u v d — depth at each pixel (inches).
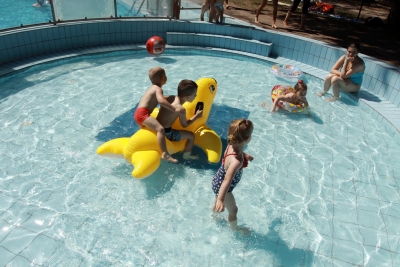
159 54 320.2
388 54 341.1
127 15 370.9
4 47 272.8
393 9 458.0
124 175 166.2
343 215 150.9
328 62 307.9
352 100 262.4
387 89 256.4
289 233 139.9
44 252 124.4
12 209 142.1
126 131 202.5
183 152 184.2
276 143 201.2
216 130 210.4
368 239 138.8
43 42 298.8
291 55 335.6
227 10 470.6
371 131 221.3
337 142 206.2
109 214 143.2
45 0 416.8
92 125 206.7
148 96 166.9
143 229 137.3
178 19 367.2
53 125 203.8
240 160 123.2
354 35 404.2
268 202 156.0
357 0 718.5
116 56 326.0
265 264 125.8
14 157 173.5
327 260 128.6
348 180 173.3
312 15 504.7
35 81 260.7
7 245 126.0
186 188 160.4
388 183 172.4
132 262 123.2
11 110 216.8
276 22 427.5
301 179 172.2
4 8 438.3
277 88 240.8
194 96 164.7
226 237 136.0
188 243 132.4
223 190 120.0
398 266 127.3
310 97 266.2
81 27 318.3
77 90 250.1
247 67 318.3
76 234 132.8
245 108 239.8
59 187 156.0
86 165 171.6
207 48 347.9
